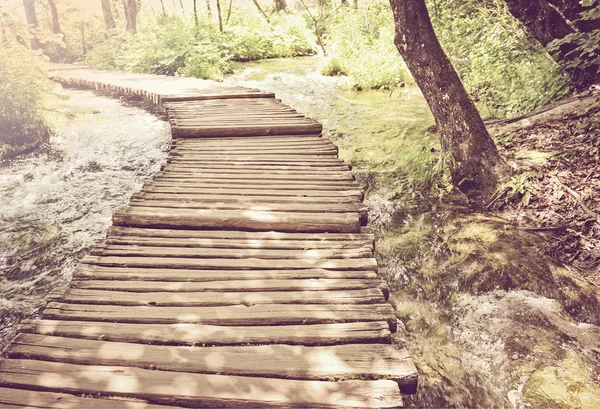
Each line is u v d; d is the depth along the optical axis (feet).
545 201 16.43
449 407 9.84
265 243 12.70
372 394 7.63
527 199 16.76
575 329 11.58
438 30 34.27
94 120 31.65
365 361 8.41
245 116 26.13
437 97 18.37
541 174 17.57
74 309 9.82
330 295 10.32
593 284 12.78
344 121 29.14
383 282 10.88
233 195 15.70
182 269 11.48
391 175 21.26
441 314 12.67
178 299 10.18
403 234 16.56
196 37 52.13
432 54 17.80
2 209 19.20
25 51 27.37
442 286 13.69
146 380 7.93
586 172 17.04
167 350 8.66
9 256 16.03
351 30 46.55
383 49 40.04
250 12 67.82
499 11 29.40
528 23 23.59
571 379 10.01
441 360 11.06
